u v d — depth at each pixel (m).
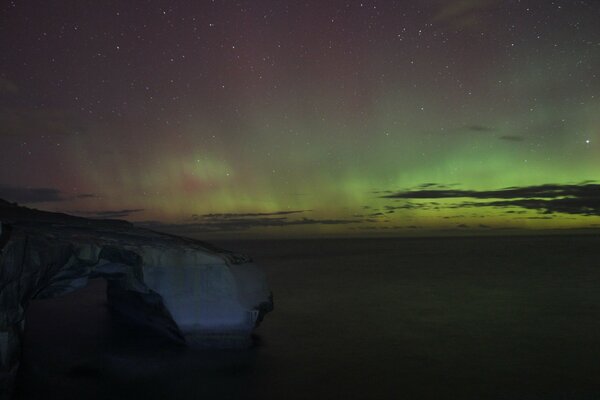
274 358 16.80
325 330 22.17
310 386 13.88
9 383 11.55
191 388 13.48
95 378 14.31
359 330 22.20
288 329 22.38
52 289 17.61
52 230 17.30
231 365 15.77
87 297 33.69
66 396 12.76
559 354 17.72
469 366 16.09
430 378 14.78
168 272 17.33
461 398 13.08
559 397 13.16
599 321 24.25
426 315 26.27
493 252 101.44
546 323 23.77
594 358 17.12
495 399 12.98
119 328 21.88
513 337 20.61
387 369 15.66
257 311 17.45
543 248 120.62
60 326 22.42
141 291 18.52
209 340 17.48
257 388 13.60
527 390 13.70
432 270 56.34
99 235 17.89
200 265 17.55
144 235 19.77
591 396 13.24
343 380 14.51
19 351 12.27
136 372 14.87
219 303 17.41
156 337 19.64
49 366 15.49
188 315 17.33
